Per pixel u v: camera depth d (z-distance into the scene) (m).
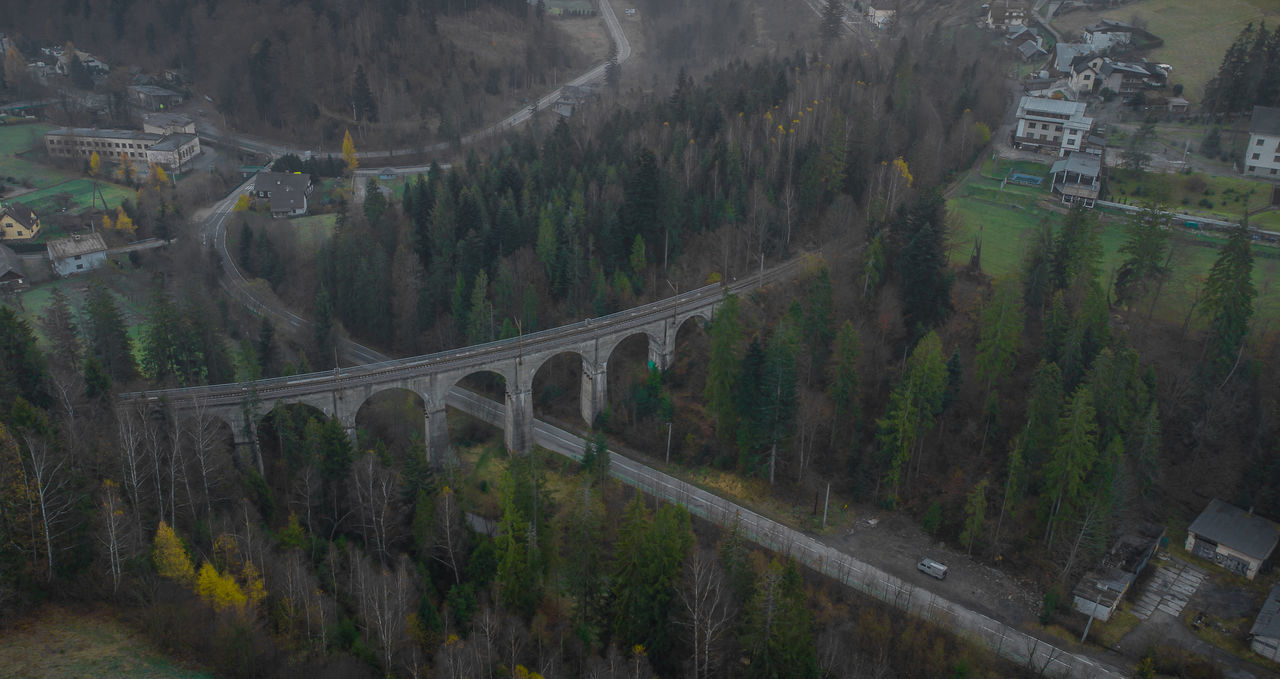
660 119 180.50
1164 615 92.75
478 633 80.19
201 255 175.25
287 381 113.12
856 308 126.50
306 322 150.62
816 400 115.50
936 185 149.38
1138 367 108.19
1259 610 91.88
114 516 74.88
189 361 121.19
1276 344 110.00
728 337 113.50
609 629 86.94
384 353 147.25
